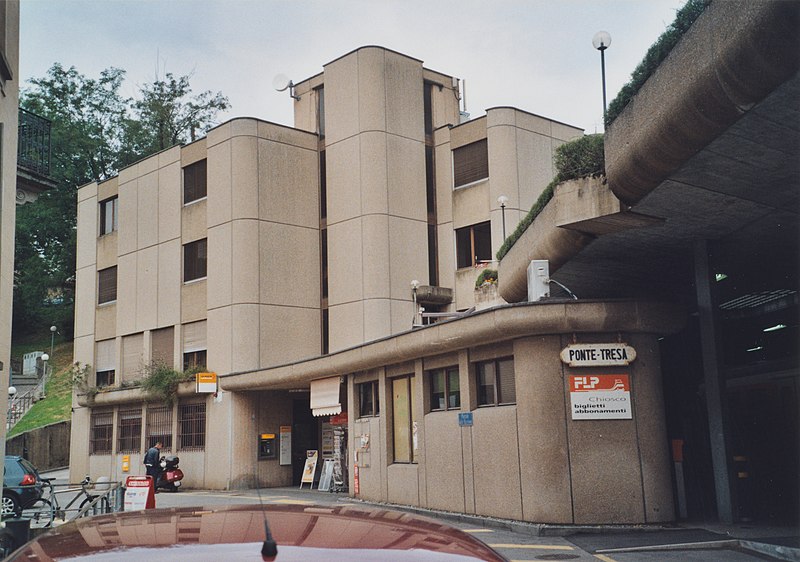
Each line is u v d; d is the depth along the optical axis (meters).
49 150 17.00
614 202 12.80
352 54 31.44
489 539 13.05
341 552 2.26
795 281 17.53
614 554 11.51
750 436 16.20
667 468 13.98
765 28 7.92
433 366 17.20
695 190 11.69
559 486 13.73
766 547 11.27
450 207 31.67
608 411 13.92
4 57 12.43
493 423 14.98
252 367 29.22
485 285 25.23
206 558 2.17
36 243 63.25
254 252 29.88
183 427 30.47
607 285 19.03
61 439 45.72
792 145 10.02
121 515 2.97
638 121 10.93
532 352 14.17
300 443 29.28
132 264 34.84
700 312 14.34
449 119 33.66
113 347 35.62
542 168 31.33
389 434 19.03
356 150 30.81
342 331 30.36
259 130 30.72
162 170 33.91
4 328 13.20
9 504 20.03
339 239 30.92
